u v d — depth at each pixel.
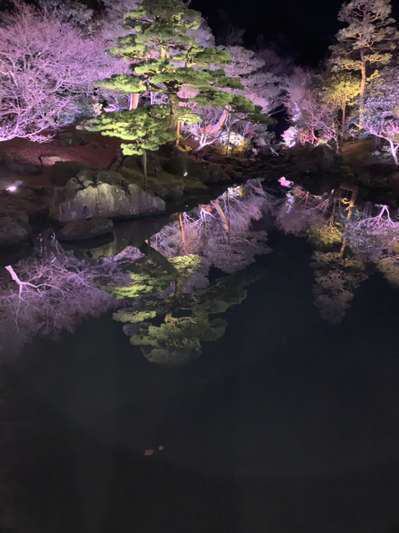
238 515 4.58
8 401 6.45
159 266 13.30
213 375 7.21
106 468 5.15
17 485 4.89
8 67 19.23
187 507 4.64
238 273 12.60
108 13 30.27
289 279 12.00
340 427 5.93
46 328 9.09
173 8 19.39
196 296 10.87
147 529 4.40
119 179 18.22
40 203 16.91
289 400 6.54
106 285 11.67
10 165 19.52
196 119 21.83
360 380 7.08
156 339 8.55
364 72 30.83
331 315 9.56
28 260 13.52
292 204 23.34
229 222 19.12
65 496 4.74
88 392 6.68
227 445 5.54
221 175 27.86
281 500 4.79
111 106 30.34
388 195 24.27
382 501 4.80
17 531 4.33
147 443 5.61
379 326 9.01
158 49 20.44
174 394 6.68
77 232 14.91
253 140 41.75
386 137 27.20
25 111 19.52
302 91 39.34
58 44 20.48
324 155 32.41
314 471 5.17
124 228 17.50
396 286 11.30
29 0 27.17
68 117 25.67
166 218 19.05
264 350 8.09
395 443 5.69
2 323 9.33
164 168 25.12
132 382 6.99
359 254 14.35
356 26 29.97
